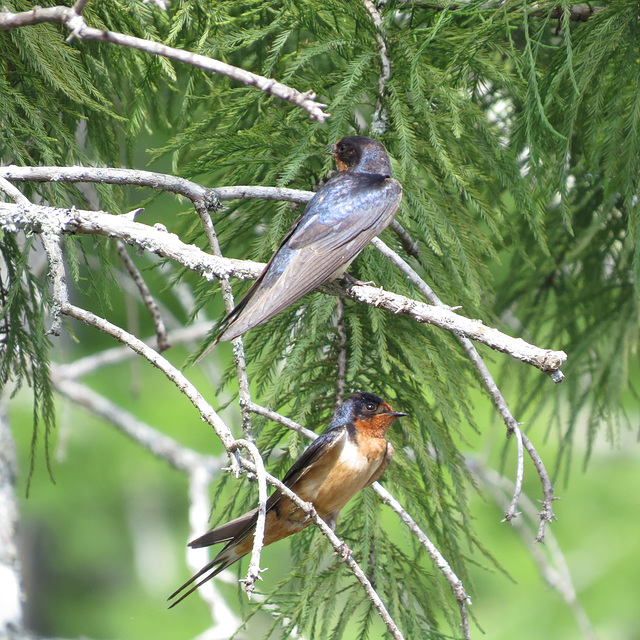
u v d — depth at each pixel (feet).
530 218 29.01
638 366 44.29
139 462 69.72
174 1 33.17
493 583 57.16
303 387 27.81
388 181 27.81
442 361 28.17
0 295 28.53
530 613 53.06
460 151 29.68
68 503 68.18
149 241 24.23
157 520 72.49
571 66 26.84
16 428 66.85
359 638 25.32
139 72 33.06
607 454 62.64
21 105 27.53
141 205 27.55
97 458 68.90
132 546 72.79
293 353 27.32
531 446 24.99
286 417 25.86
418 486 27.35
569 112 28.45
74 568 73.26
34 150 29.04
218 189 27.07
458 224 28.66
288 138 29.89
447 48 30.37
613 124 29.37
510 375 38.88
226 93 30.63
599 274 37.99
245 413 23.77
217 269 24.56
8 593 39.34
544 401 37.29
